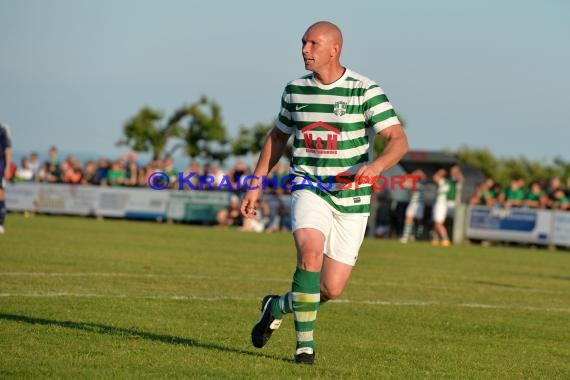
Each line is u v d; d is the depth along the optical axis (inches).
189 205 4151.1
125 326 1114.1
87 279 1600.6
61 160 4726.9
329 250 929.5
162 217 4207.7
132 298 1371.8
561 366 1016.2
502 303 1595.7
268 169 962.7
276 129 954.1
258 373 860.0
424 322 1299.2
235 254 2405.3
